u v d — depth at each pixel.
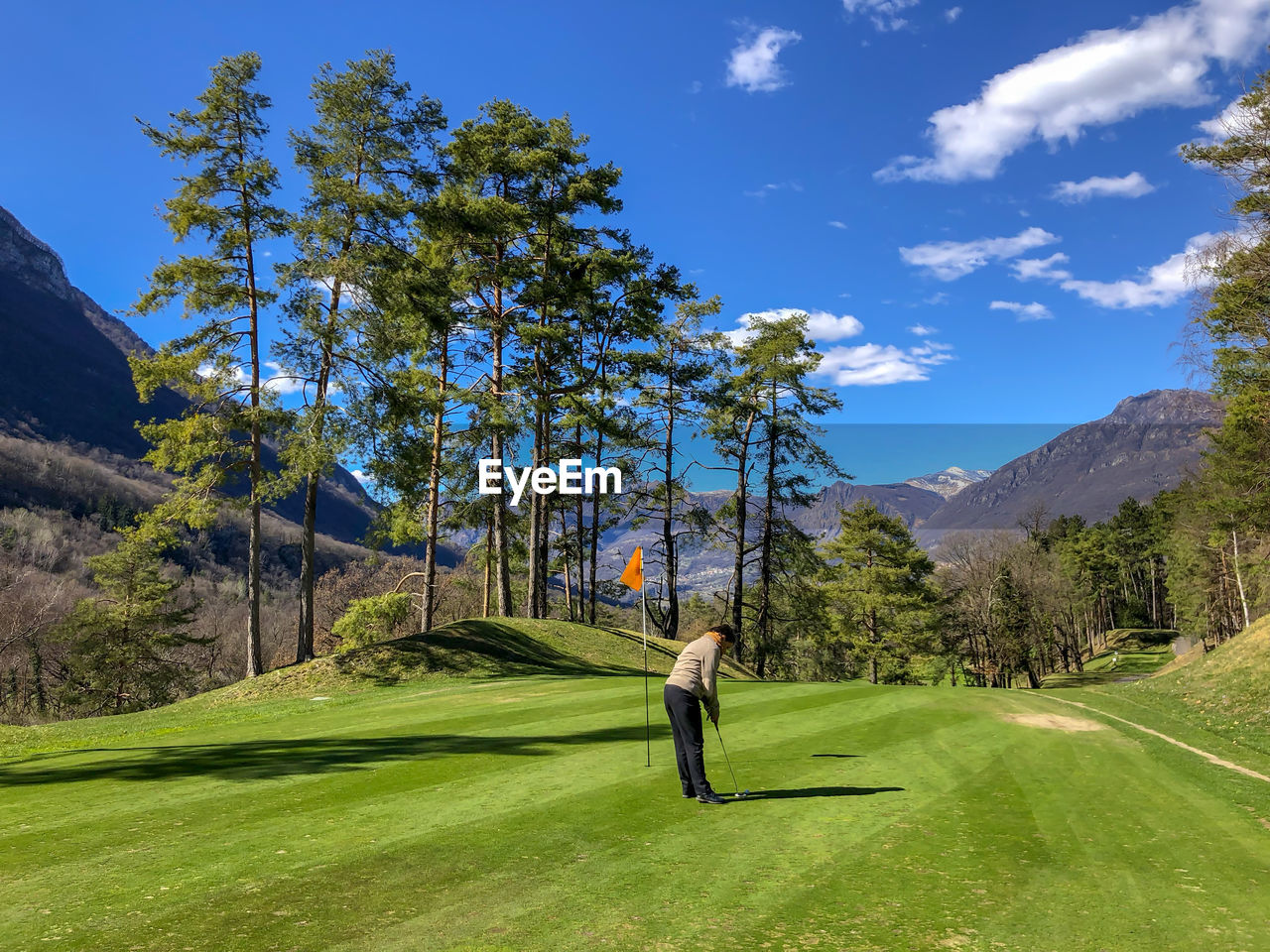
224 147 19.89
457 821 5.09
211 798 5.73
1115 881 4.11
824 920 3.49
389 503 22.91
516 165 24.44
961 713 10.53
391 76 20.78
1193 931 3.44
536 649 22.12
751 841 4.70
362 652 19.50
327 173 20.52
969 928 3.43
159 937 3.22
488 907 3.61
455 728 9.34
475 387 24.73
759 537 33.03
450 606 41.44
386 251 20.33
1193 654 53.84
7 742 10.12
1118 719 10.38
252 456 20.09
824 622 39.50
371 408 20.08
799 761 7.30
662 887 3.90
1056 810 5.57
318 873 4.06
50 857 4.32
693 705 5.74
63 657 40.09
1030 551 52.34
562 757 7.32
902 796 5.91
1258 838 4.95
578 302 26.94
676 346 30.06
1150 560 85.12
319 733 9.25
